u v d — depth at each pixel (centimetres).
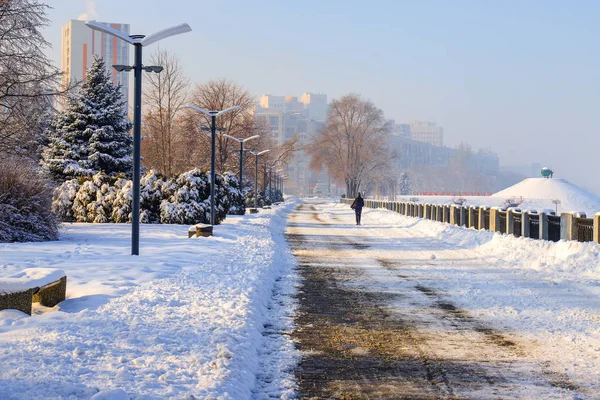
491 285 1397
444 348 820
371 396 621
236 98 7856
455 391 636
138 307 950
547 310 1084
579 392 631
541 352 796
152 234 2600
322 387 649
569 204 11438
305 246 2466
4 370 580
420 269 1712
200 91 7819
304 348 816
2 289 881
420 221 3884
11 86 2881
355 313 1068
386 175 13862
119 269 1408
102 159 5616
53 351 661
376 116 11281
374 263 1864
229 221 3894
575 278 1502
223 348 709
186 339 757
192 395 542
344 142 11406
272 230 3347
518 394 626
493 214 2708
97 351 676
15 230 2150
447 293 1288
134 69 1816
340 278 1523
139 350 694
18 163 2388
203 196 3556
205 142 7612
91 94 5778
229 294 1105
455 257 2042
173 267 1500
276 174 12975
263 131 9912
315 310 1095
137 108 1798
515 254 1980
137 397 522
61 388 527
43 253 1706
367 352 798
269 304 1148
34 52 2930
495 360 759
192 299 1045
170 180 3553
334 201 14850
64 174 5488
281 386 648
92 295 1051
